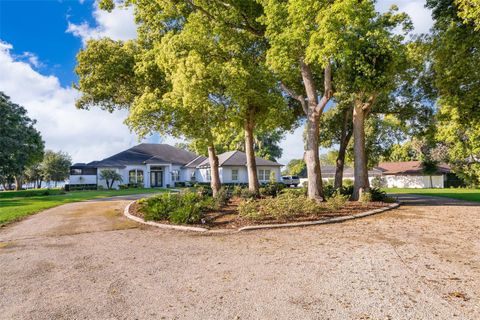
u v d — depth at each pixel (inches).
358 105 578.9
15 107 1337.4
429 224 351.9
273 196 669.9
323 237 290.8
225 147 1866.4
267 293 159.2
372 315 132.3
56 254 249.4
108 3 568.4
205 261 221.0
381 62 457.7
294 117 752.3
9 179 1357.0
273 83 538.9
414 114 698.2
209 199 498.0
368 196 532.7
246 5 530.0
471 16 374.0
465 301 145.3
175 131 557.3
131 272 199.3
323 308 140.1
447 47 543.5
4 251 262.1
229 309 140.9
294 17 394.0
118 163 1494.8
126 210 500.7
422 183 1573.6
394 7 504.1
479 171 1194.0
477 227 331.9
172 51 497.7
